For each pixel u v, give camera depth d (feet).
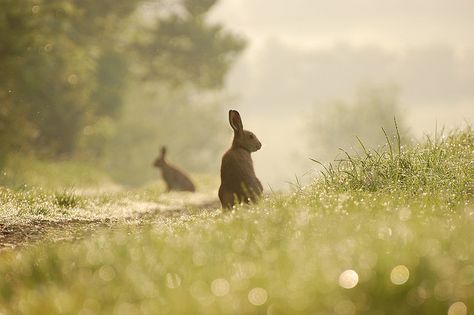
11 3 160.86
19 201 69.15
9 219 58.54
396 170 59.06
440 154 60.70
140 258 35.22
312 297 28.07
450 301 28.76
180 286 31.01
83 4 237.66
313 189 57.98
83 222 61.46
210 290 30.07
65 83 214.07
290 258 32.48
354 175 59.52
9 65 170.81
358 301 28.35
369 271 29.81
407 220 41.22
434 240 34.19
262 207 47.67
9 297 34.09
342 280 29.48
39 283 35.01
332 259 31.99
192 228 45.01
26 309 30.91
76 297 31.04
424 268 30.42
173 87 299.58
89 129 239.09
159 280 32.12
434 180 56.34
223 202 57.62
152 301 29.66
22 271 37.40
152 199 94.12
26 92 187.93
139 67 297.94
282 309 27.66
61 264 36.63
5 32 163.32
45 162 169.37
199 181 153.89
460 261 32.53
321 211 44.62
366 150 62.95
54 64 185.47
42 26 177.47
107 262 35.55
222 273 32.01
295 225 40.11
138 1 257.14
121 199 87.04
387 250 32.53
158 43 278.46
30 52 172.76
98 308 29.60
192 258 34.42
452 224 41.19
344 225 38.91
